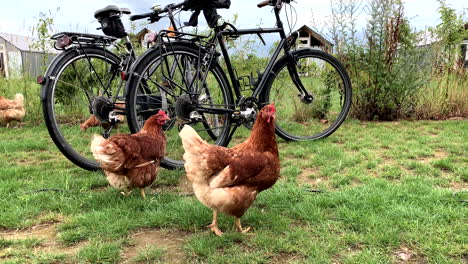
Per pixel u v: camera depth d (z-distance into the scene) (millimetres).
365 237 2502
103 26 4074
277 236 2598
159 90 4230
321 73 6637
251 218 2871
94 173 3959
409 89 6770
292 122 6547
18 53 9219
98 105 3832
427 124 6523
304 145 5102
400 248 2404
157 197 3309
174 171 4043
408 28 6684
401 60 6645
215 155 2512
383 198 3064
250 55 6891
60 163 4504
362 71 6816
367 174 3900
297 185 3605
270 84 4902
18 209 2977
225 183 2506
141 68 3783
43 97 3594
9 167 4309
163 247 2488
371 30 6602
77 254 2363
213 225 2686
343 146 5109
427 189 3273
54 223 2861
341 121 5555
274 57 4883
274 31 4797
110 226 2701
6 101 7066
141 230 2750
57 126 3748
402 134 5727
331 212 2947
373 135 5703
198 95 4078
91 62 4102
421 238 2459
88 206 3129
